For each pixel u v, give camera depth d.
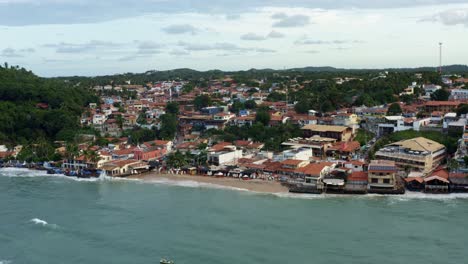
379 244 111.94
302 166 176.00
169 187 172.12
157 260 107.62
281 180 173.75
